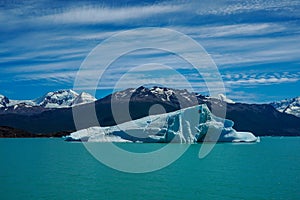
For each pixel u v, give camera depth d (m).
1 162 51.34
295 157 56.16
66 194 29.22
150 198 27.97
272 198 27.36
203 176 37.28
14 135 170.50
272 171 40.69
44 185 32.66
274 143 103.25
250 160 52.09
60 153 66.19
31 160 54.00
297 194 28.48
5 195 28.97
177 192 29.72
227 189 30.59
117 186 32.19
